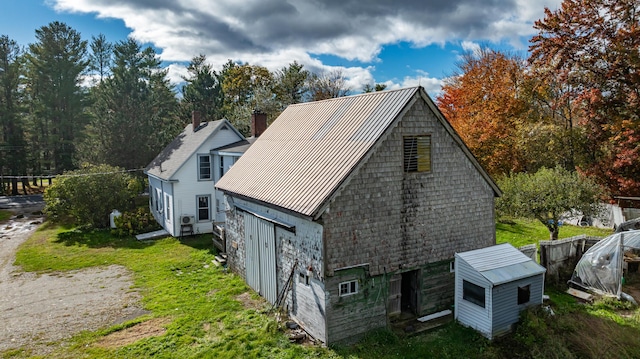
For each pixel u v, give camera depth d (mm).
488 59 34938
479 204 14094
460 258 12352
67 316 13250
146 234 24391
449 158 13273
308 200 11297
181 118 50594
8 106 43125
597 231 23797
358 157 11406
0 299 14906
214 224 20281
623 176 22828
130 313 13398
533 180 18484
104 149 39375
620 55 21672
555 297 14266
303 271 11891
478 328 11875
